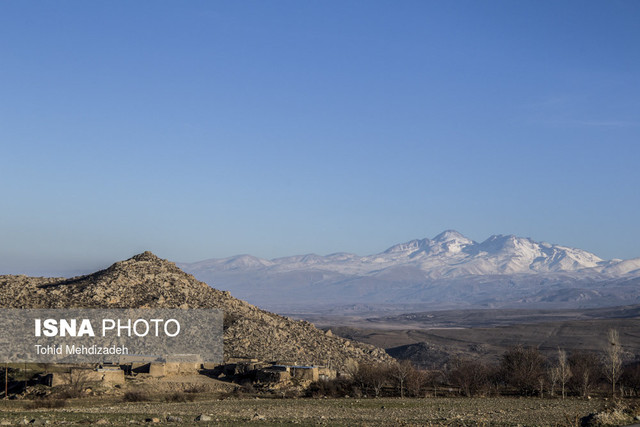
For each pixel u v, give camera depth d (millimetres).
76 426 75562
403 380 164375
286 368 167000
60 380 141625
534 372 169500
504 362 183125
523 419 95938
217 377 165125
